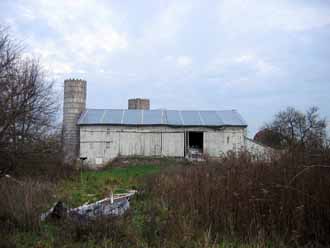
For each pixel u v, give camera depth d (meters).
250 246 6.23
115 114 35.12
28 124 8.27
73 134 33.91
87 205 8.90
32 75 8.65
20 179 8.79
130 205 10.08
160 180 12.39
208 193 7.71
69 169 17.92
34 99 8.42
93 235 6.74
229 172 7.96
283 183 6.98
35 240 6.74
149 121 33.50
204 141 33.09
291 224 6.62
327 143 7.24
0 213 7.55
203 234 6.71
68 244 6.51
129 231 7.05
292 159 7.24
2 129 7.12
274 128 35.59
